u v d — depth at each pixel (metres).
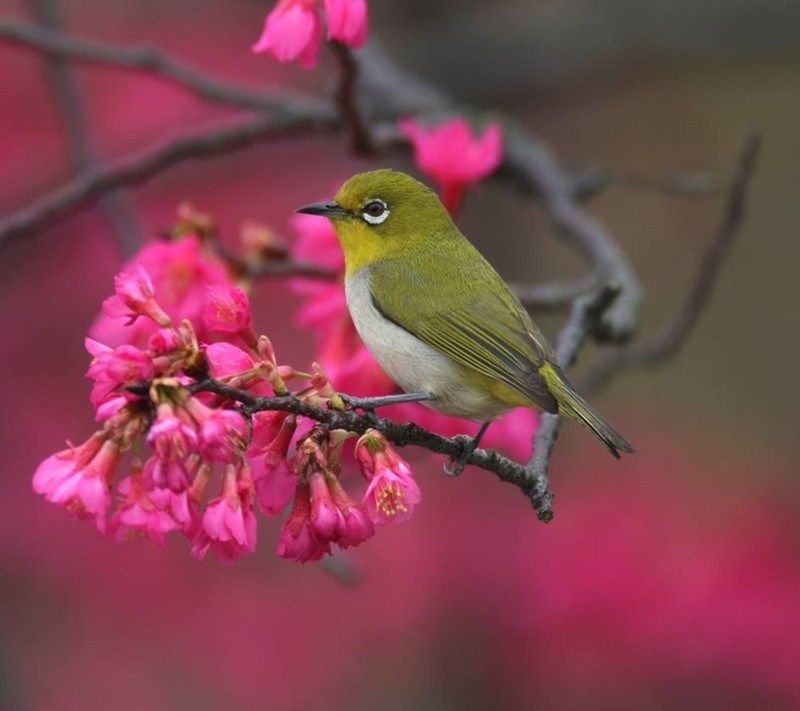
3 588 15.12
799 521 14.84
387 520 5.85
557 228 10.91
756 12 15.09
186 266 8.27
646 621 13.47
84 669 15.16
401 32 16.62
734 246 17.42
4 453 15.44
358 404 6.23
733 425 17.27
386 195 8.50
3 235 10.80
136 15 17.28
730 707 13.30
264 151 15.94
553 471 15.65
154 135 16.05
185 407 5.13
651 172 17.75
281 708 14.98
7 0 16.11
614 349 10.47
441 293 8.10
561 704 13.63
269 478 5.72
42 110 15.73
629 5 15.34
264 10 17.53
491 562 14.38
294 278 9.18
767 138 17.69
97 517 5.28
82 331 15.80
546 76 15.61
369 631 14.87
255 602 15.47
